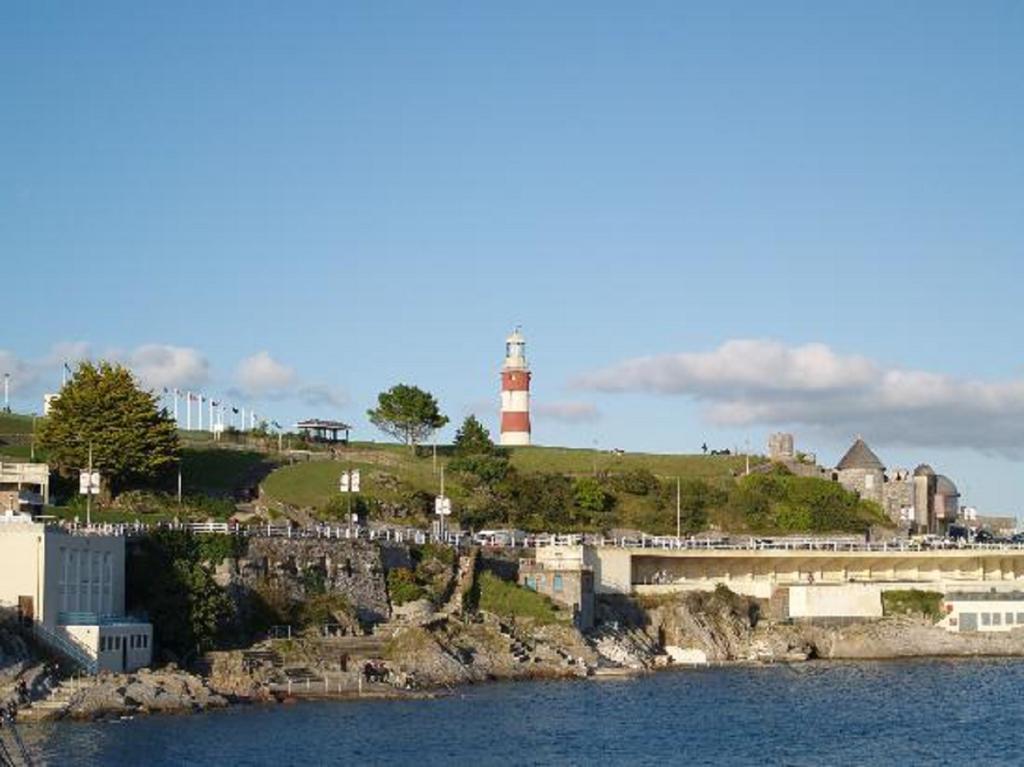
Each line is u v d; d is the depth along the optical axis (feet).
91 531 450.71
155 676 417.69
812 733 407.03
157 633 448.24
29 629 406.41
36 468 560.20
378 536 567.59
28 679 388.57
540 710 434.71
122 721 383.86
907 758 371.15
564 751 366.63
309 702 433.48
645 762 357.61
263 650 463.01
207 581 464.65
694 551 652.07
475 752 359.25
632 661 571.69
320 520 620.49
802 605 646.33
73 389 589.73
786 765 359.66
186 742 355.97
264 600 491.72
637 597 631.56
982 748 386.52
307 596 512.22
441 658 493.36
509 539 624.59
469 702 447.01
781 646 622.95
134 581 460.55
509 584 576.61
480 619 544.62
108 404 586.45
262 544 504.43
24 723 372.99
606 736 391.86
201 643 453.17
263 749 351.05
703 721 424.46
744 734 402.31
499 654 522.06
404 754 352.49
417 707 431.02
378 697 447.42
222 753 344.49
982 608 643.45
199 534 488.44
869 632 634.43
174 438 604.90
